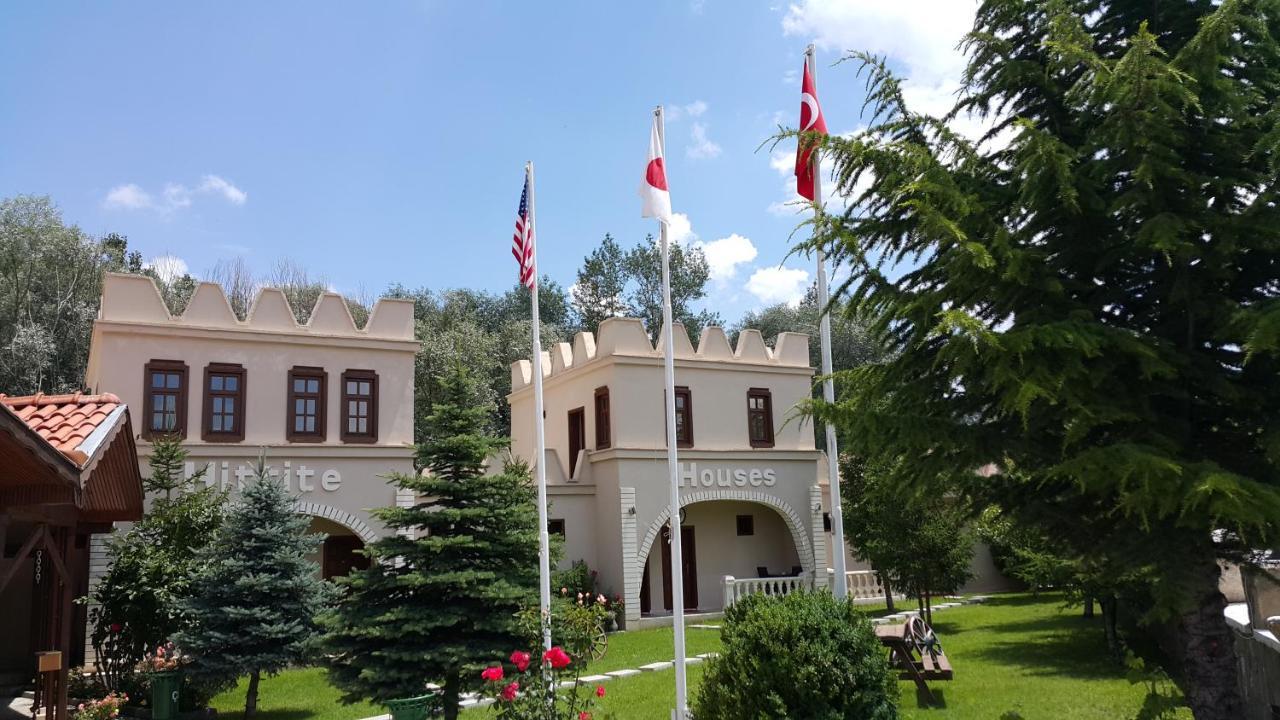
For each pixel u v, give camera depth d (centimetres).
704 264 5125
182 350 2145
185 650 1449
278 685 1791
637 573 2602
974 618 2388
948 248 736
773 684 851
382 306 2395
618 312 5038
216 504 1705
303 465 2220
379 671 1160
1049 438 727
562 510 2684
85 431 1058
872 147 765
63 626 1110
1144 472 584
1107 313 750
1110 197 726
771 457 2903
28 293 3631
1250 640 988
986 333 637
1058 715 1186
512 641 1214
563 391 3033
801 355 3067
